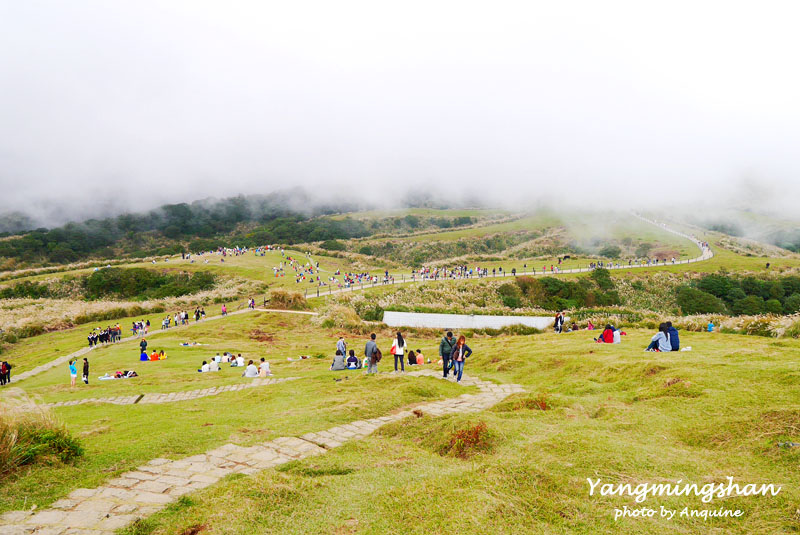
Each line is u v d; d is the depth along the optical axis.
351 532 4.57
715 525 4.29
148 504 5.39
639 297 62.66
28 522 4.78
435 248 133.88
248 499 5.30
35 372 25.64
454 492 5.18
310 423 9.55
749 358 11.23
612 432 7.41
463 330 39.62
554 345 20.02
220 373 20.34
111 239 180.25
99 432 9.20
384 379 14.98
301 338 36.59
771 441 5.96
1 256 133.88
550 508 4.71
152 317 49.81
